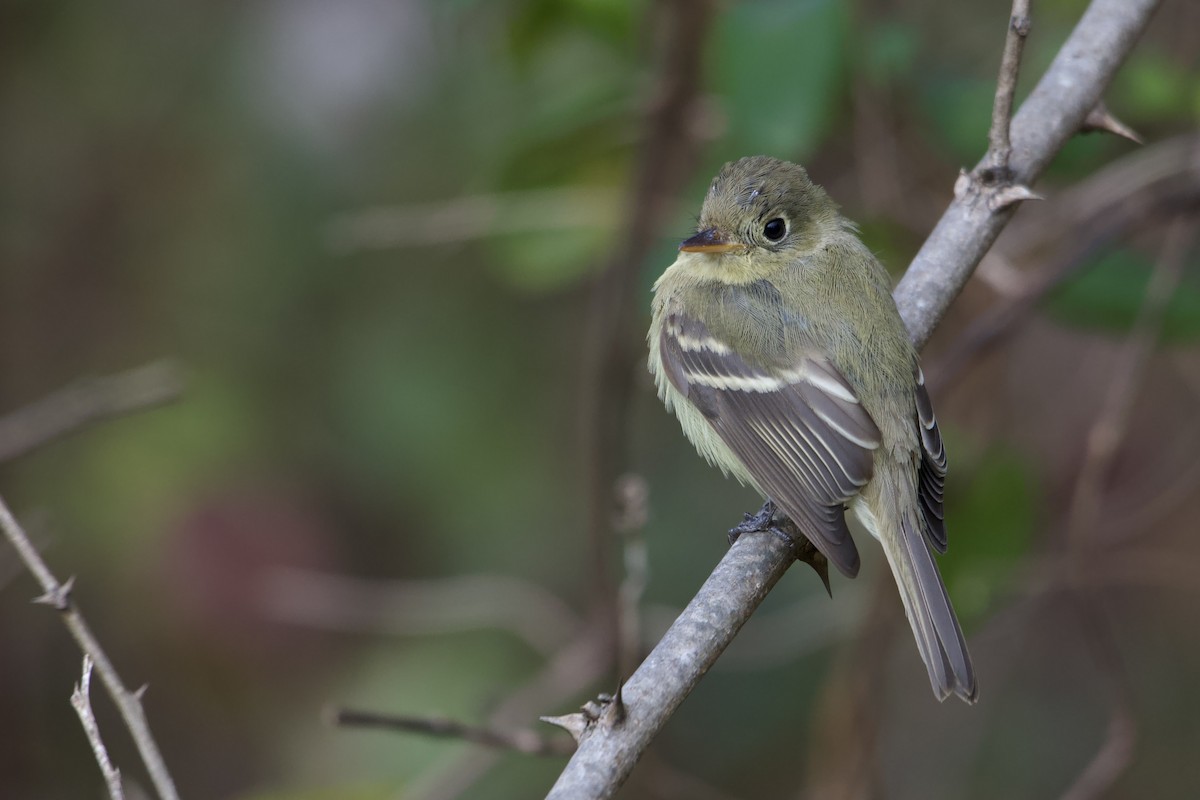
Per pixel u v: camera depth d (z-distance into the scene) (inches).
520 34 398.9
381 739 412.8
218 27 460.4
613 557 393.4
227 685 432.5
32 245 458.0
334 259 453.7
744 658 441.7
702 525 453.1
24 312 456.8
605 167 401.7
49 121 460.4
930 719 450.0
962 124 363.9
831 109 362.9
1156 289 352.5
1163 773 443.5
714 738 456.4
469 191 418.3
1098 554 407.2
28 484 436.5
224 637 428.8
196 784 440.1
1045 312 367.2
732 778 454.0
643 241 380.2
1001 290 353.7
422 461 446.3
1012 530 361.4
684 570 446.9
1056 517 425.4
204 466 436.8
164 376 414.9
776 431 289.7
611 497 390.6
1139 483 429.1
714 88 361.1
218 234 455.5
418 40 451.2
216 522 430.6
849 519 421.1
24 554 207.5
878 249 374.6
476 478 448.8
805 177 317.1
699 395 303.3
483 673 421.1
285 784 418.9
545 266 405.1
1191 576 425.4
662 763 420.2
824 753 381.4
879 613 373.1
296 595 430.0
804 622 437.1
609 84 390.0
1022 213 401.4
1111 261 360.8
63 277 458.3
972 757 446.3
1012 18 259.4
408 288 458.3
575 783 195.5
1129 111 377.4
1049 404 435.8
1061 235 383.9
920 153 394.6
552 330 462.0
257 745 433.7
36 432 353.7
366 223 423.2
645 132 378.9
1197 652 453.4
